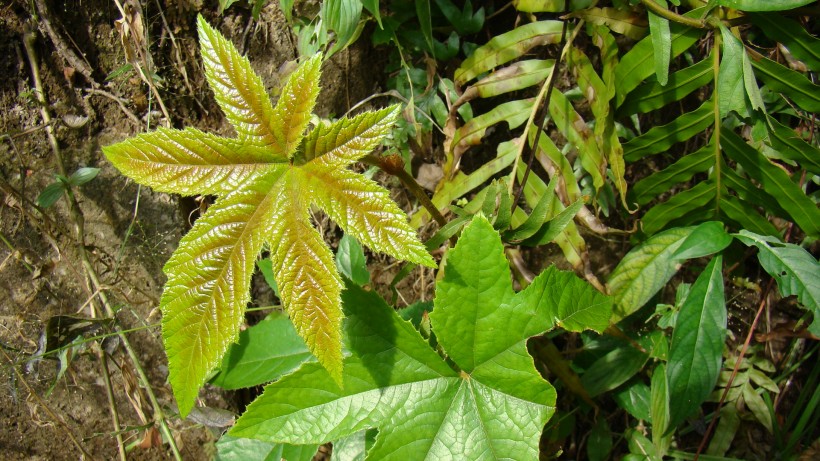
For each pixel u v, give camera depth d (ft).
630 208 2.34
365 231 1.21
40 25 2.17
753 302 2.44
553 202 2.13
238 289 1.22
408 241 1.20
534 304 1.47
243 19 2.26
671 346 1.89
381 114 1.23
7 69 2.19
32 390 2.20
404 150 2.28
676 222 2.18
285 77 2.27
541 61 2.14
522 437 1.45
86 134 2.26
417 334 1.49
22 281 2.28
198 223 1.21
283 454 1.81
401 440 1.45
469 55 2.25
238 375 1.79
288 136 1.24
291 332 1.82
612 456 2.44
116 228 2.29
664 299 2.43
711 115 2.00
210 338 1.21
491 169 2.16
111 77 2.17
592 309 1.57
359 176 1.22
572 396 2.35
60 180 2.11
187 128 1.22
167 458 2.40
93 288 2.28
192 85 2.30
